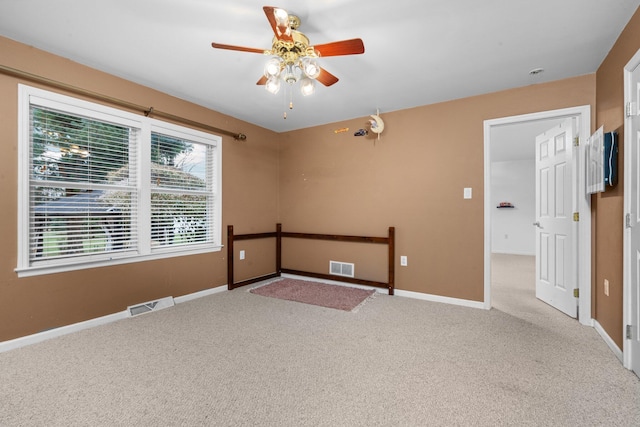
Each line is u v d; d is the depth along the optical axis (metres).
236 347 2.30
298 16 1.95
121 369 1.98
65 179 2.56
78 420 1.50
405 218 3.68
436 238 3.47
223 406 1.61
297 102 3.49
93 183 2.73
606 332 2.39
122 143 2.93
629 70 1.96
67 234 2.59
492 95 3.18
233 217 4.00
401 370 1.97
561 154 3.11
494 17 1.96
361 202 4.00
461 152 3.34
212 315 2.98
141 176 3.04
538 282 3.57
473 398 1.68
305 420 1.50
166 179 3.31
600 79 2.57
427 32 2.13
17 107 2.28
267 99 3.40
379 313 3.06
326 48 1.89
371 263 3.95
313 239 4.42
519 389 1.76
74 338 2.44
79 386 1.79
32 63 2.34
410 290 3.63
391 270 3.71
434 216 3.49
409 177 3.65
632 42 1.93
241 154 4.12
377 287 3.84
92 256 2.73
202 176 3.70
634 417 1.51
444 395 1.71
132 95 2.94
